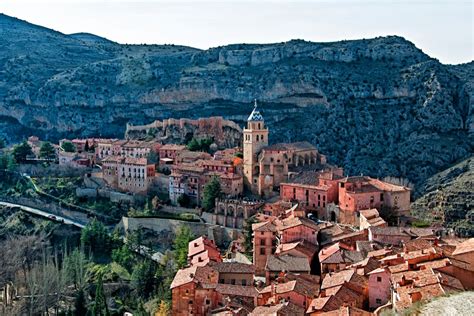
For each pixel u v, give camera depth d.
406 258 138.38
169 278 195.00
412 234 173.12
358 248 170.62
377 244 171.50
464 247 135.50
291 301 140.88
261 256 193.50
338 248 170.25
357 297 136.00
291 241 187.50
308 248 180.12
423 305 102.81
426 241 158.00
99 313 188.75
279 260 169.50
